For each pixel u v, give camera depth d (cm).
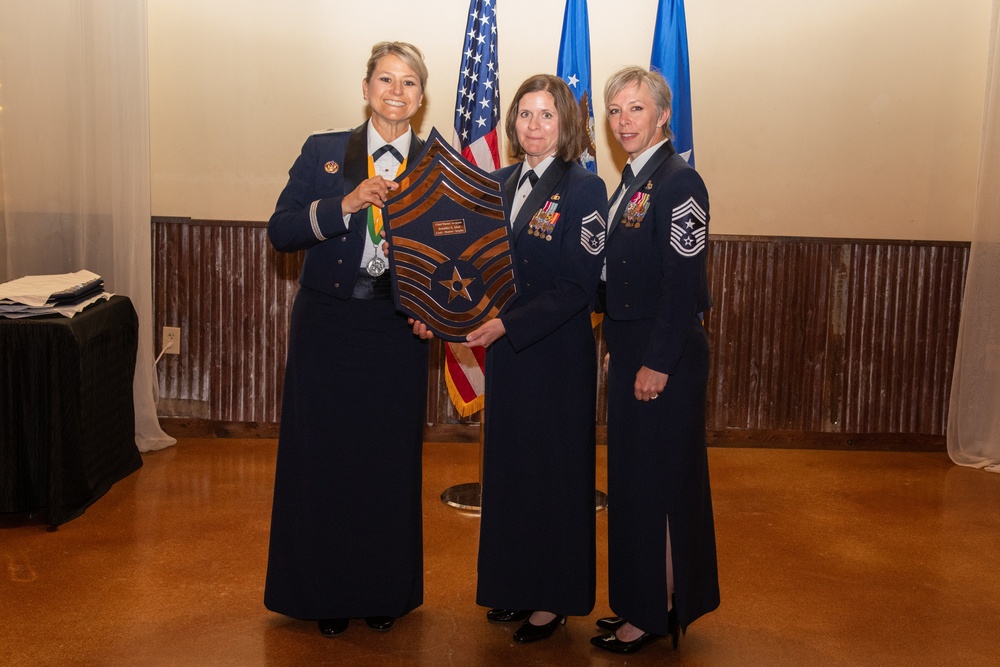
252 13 439
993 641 261
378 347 255
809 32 450
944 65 452
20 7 397
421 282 242
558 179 246
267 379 454
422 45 443
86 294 365
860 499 390
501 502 249
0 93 399
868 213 461
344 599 258
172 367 452
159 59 441
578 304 240
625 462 243
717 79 453
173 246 444
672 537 239
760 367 462
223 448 438
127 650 243
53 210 409
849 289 459
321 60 442
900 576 307
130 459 396
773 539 340
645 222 237
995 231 434
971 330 441
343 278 249
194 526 335
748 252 456
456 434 461
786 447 466
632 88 239
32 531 327
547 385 246
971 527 357
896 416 466
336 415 255
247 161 447
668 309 230
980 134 455
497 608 253
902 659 250
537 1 443
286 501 258
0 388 326
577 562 251
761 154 457
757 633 264
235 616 266
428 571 304
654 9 445
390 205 238
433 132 238
